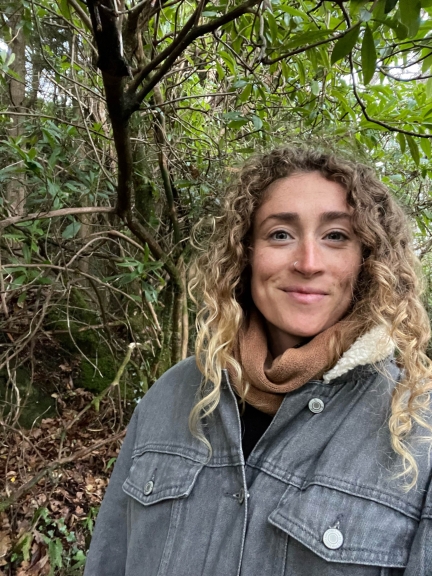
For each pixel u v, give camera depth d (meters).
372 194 0.83
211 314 0.89
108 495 1.04
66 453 2.55
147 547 0.82
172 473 0.84
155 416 0.97
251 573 0.67
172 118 2.32
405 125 1.72
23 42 2.52
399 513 0.61
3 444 2.23
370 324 0.75
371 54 0.91
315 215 0.76
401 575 0.59
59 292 2.56
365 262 0.79
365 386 0.73
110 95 1.18
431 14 1.23
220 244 0.93
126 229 2.59
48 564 1.97
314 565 0.62
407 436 0.66
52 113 2.35
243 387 0.81
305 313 0.76
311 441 0.71
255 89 2.06
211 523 0.76
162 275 2.56
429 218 2.40
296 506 0.66
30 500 2.18
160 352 2.57
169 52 1.13
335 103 2.14
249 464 0.77
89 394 3.04
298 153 0.81
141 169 2.33
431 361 0.75
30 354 2.43
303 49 1.10
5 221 1.64
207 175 2.38
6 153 2.18
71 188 1.93
